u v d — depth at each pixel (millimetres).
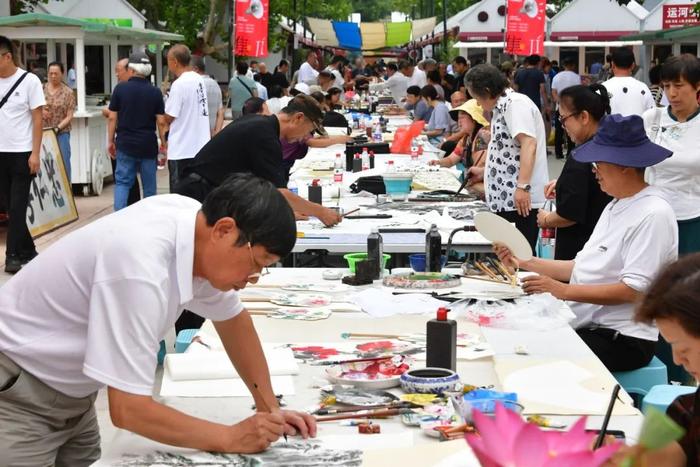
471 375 3424
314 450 2723
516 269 4633
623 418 2961
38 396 2873
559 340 3828
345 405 3092
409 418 2939
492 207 7109
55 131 11414
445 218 6422
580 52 29203
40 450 2930
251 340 3045
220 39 33438
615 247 4297
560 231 5609
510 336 3889
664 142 5953
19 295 2840
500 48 30719
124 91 10734
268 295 4574
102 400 5688
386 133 14078
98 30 13555
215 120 12789
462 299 4367
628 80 9695
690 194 5957
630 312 4281
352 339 3857
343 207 7098
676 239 4211
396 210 6945
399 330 3980
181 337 4211
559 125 18766
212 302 2922
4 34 12992
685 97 5852
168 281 2625
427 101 14367
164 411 2641
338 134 13281
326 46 43938
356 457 2666
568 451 1732
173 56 10750
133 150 10773
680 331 2096
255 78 24109
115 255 2596
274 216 2600
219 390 3254
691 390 3436
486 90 6941
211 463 2648
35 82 8766
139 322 2557
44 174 10953
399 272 4945
